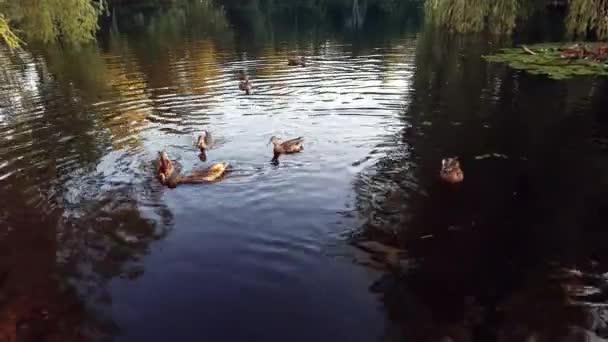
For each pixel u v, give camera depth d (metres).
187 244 11.41
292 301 9.59
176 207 13.05
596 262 10.55
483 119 19.48
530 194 13.38
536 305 9.32
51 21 38.91
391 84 25.69
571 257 10.73
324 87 25.36
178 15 65.44
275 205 13.05
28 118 21.36
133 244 11.45
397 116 20.16
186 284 10.09
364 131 18.41
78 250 11.25
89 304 9.57
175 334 8.84
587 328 8.71
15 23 40.59
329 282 10.09
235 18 63.09
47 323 9.09
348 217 12.41
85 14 40.88
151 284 10.11
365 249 11.12
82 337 8.77
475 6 39.47
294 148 16.33
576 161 15.41
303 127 19.05
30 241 11.64
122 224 12.28
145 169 15.41
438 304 9.42
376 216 12.43
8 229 12.17
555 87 23.91
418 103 21.98
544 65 28.50
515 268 10.38
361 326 8.95
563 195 13.33
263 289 9.92
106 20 60.34
